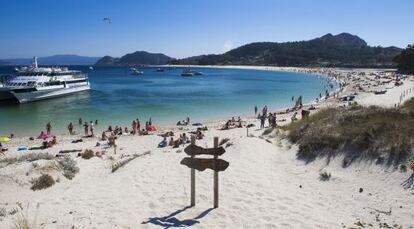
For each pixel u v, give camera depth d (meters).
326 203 11.21
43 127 42.59
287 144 18.56
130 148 29.16
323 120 19.89
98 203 10.63
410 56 138.25
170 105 61.59
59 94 70.44
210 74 198.62
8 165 17.70
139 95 78.44
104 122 45.84
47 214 9.81
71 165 17.75
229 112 55.09
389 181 12.25
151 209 10.15
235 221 9.36
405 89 73.31
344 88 89.44
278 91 90.75
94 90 89.50
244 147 17.61
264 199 10.96
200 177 13.05
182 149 21.98
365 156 14.09
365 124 16.48
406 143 13.54
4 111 54.59
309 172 14.38
